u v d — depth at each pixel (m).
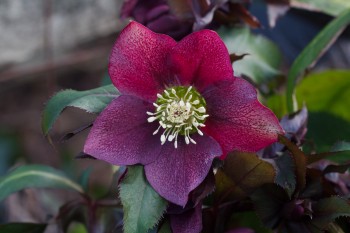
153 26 0.33
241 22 0.34
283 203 0.28
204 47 0.26
